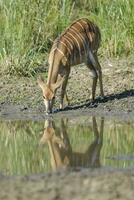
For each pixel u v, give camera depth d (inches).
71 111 1067.9
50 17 1341.0
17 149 871.1
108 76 1209.4
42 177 725.3
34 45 1295.5
